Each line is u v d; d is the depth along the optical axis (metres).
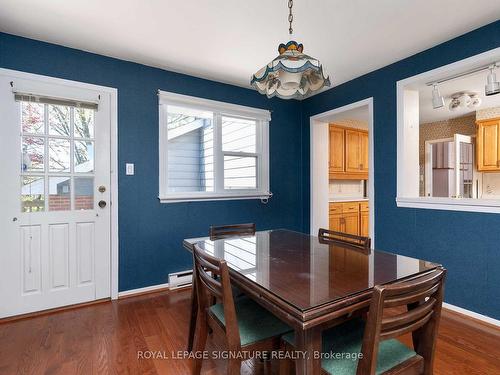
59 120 2.48
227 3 1.91
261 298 1.13
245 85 3.44
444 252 2.47
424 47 2.54
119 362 1.75
